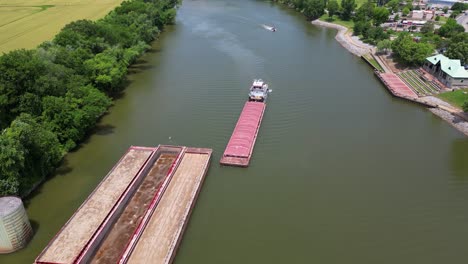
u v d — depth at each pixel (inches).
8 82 4906.5
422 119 6077.8
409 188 4480.8
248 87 6958.7
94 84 6294.3
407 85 7199.8
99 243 3631.9
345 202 4242.1
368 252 3622.0
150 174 4640.8
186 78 7352.4
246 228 3890.3
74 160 4933.6
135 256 3449.8
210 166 4810.5
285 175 4660.4
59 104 5000.0
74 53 6259.8
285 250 3636.8
